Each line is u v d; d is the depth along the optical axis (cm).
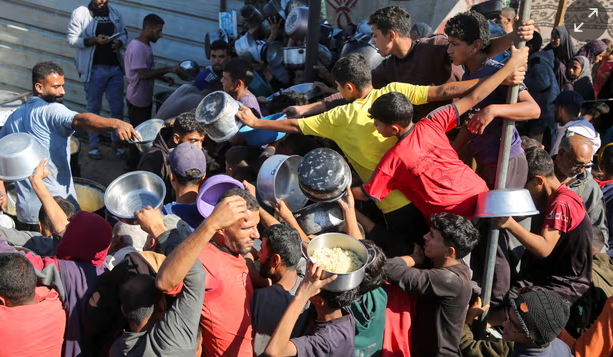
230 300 291
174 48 852
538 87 642
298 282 326
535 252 383
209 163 506
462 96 360
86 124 450
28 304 287
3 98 823
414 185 350
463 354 346
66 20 898
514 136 396
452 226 324
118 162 816
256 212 296
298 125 388
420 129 348
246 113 384
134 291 275
